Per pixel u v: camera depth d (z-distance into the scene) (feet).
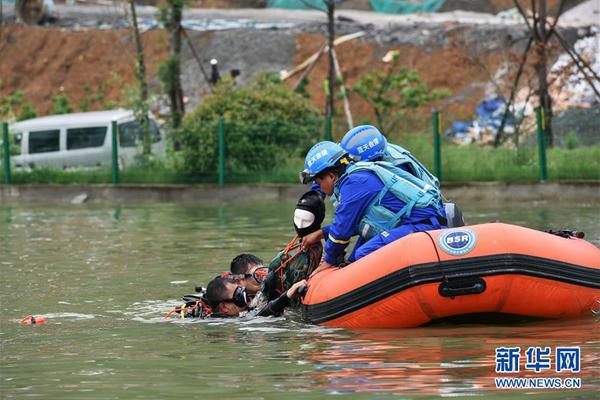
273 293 40.91
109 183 114.62
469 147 112.88
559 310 35.94
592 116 130.52
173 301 43.91
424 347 32.48
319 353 32.12
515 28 172.45
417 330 35.63
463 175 104.06
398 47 176.14
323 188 39.63
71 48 194.59
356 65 175.01
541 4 122.42
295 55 178.09
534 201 97.66
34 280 50.52
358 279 36.32
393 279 35.50
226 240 66.13
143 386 28.30
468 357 30.71
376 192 37.99
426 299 35.14
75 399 27.04
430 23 181.98
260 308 40.29
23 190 115.14
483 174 103.76
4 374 30.27
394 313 35.76
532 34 122.93
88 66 191.72
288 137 112.06
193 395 27.14
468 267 34.96
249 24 187.21
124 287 47.85
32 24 202.49
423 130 116.88
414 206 37.91
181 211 94.12
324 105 167.84
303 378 28.63
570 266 35.65
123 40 191.42
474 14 193.06
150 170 115.55
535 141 118.01
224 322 38.73
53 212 96.99
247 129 111.24
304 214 40.42
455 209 38.34
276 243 63.52
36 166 121.29
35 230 77.51
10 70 195.83
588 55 156.46
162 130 120.16
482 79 164.96
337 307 36.65
